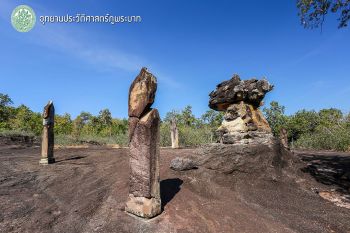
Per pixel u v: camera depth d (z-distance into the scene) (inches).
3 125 1029.8
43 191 282.7
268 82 398.0
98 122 1584.6
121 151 540.4
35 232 201.0
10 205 238.5
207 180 318.7
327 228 230.7
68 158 459.8
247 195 295.4
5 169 362.3
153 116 226.7
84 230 208.1
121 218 221.8
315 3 457.4
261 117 410.3
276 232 217.9
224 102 416.8
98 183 304.5
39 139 847.1
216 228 217.5
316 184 346.3
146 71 230.1
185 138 784.9
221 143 390.6
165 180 306.5
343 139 714.2
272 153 358.9
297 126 999.6
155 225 213.0
